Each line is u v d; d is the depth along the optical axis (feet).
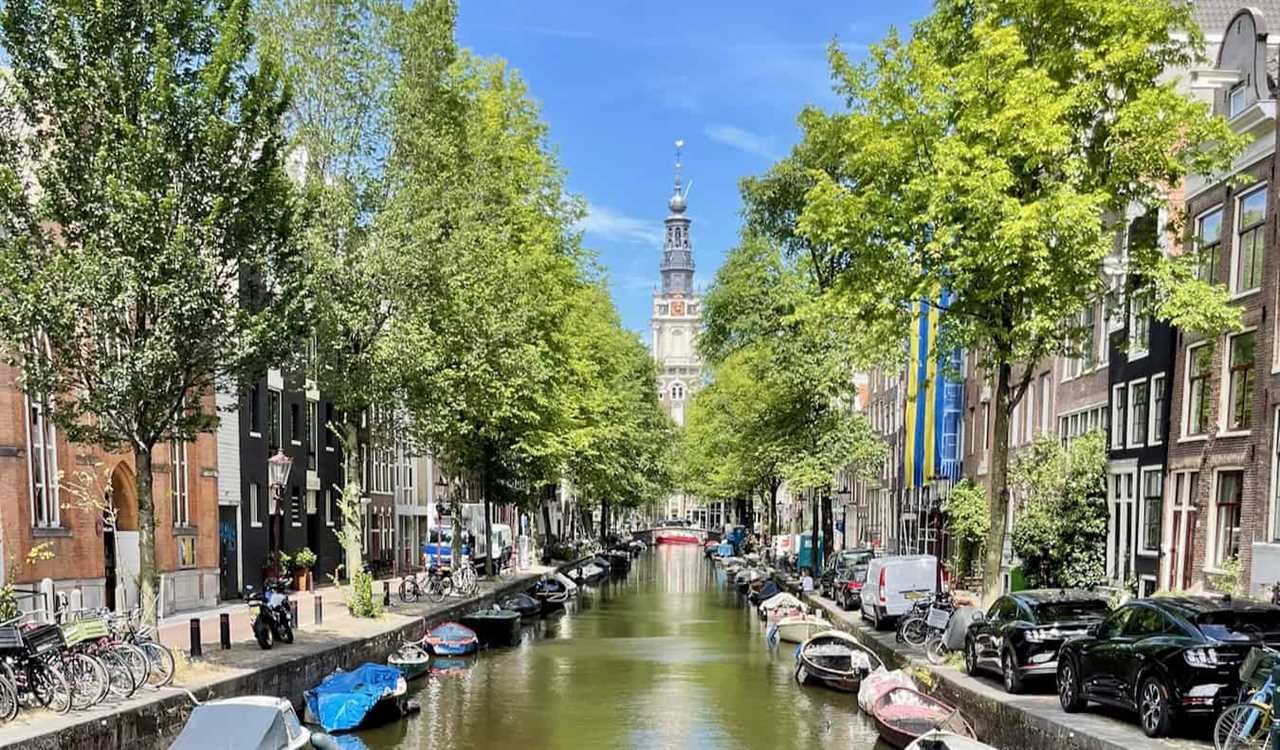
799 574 159.43
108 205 56.54
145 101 57.47
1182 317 57.88
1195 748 39.78
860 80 68.39
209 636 75.97
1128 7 57.16
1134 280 63.00
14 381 72.13
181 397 61.36
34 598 70.28
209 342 59.82
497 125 123.34
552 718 66.33
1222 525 74.18
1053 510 91.86
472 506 204.74
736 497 261.65
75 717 46.16
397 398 100.27
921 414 143.84
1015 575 95.66
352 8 94.43
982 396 130.62
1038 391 114.83
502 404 113.91
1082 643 48.03
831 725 64.13
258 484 115.75
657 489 275.39
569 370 145.69
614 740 60.13
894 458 183.62
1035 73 55.98
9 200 56.54
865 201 63.10
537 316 118.93
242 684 58.29
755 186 126.21
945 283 59.98
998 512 64.95
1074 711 48.57
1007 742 51.57
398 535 170.60
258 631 69.87
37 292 54.65
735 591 180.14
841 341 120.67
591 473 180.45
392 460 167.53
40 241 58.23
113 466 84.43
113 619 58.95
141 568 59.93
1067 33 59.52
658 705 70.74
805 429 130.72
